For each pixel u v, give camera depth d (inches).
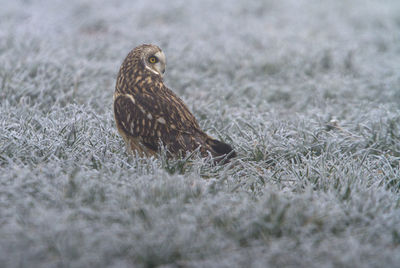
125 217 219.3
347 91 495.5
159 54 306.0
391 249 216.4
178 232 209.0
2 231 202.8
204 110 413.4
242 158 320.2
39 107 387.2
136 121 291.4
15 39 525.3
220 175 281.1
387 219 233.3
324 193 264.4
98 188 242.1
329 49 597.0
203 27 684.7
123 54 563.8
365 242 217.9
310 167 297.3
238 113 406.0
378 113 409.7
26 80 428.8
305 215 226.7
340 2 884.6
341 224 230.4
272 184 279.3
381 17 791.1
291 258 202.2
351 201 250.1
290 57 577.3
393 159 331.9
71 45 561.3
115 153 299.7
